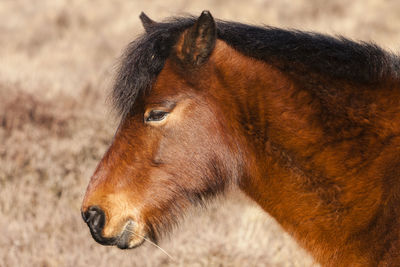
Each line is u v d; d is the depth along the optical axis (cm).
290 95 674
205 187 710
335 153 661
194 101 688
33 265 1055
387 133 649
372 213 645
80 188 1272
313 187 675
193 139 693
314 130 667
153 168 703
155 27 715
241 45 692
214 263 1070
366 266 652
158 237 736
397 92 660
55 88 1770
